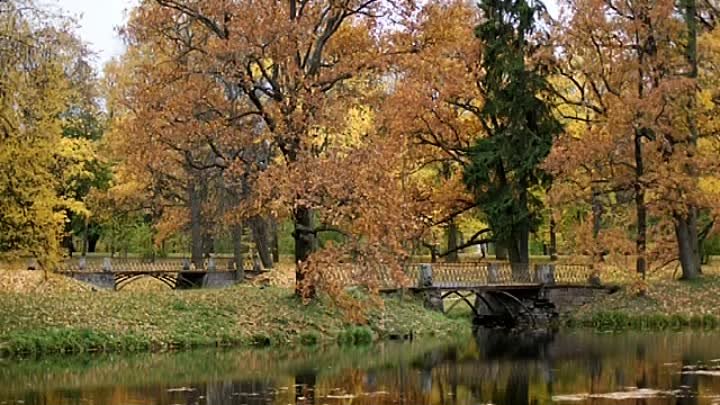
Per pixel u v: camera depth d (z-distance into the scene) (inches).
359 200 984.9
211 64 1077.8
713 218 1451.8
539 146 1499.8
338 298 1021.8
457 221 1754.4
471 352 1031.6
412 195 1603.1
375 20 1139.9
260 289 1242.6
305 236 1151.6
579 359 952.3
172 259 2164.1
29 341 941.2
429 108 1525.6
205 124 1094.4
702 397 681.0
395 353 1013.2
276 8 1050.1
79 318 1023.6
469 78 1546.5
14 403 673.0
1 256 982.4
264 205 1098.7
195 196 1850.4
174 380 787.4
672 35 1389.0
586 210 1749.5
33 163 962.7
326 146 1259.2
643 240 1430.9
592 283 1456.7
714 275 1496.1
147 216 2314.2
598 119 1546.5
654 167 1385.3
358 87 1202.6
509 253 1568.7
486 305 1510.8
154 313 1075.9
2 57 916.6
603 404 657.0
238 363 905.5
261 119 1167.6
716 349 1020.5
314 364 904.9
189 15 1091.3
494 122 1568.7
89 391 725.9
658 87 1341.0
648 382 765.3
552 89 1523.1
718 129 1473.9
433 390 741.9
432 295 1376.7
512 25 1526.8
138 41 1127.6
